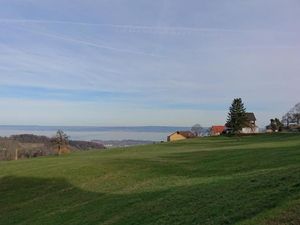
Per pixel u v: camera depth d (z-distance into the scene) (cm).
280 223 1211
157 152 6106
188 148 7019
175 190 2320
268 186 1748
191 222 1583
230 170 3103
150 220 1806
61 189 3434
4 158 9469
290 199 1416
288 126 13712
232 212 1521
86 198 2894
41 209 2858
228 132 12525
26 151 10350
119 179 3472
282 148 4497
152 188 2650
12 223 2633
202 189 2133
